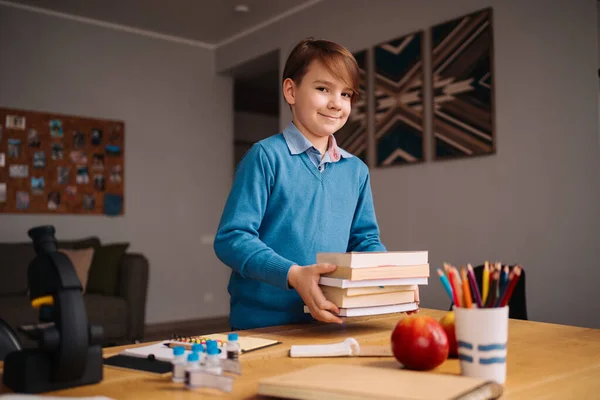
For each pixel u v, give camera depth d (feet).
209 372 2.29
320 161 4.32
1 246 13.43
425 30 12.15
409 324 2.57
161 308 17.24
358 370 2.31
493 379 2.33
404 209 12.51
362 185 4.71
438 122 11.77
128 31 17.03
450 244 11.59
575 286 9.61
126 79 16.96
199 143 18.35
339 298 3.27
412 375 2.21
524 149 10.38
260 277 3.63
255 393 2.23
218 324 17.49
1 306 11.78
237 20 16.40
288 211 4.15
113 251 13.87
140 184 17.06
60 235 15.60
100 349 2.40
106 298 13.02
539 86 10.18
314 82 4.02
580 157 9.58
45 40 15.61
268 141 4.17
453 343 2.82
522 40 10.46
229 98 19.12
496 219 10.81
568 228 9.72
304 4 15.15
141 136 17.17
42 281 2.37
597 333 3.67
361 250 4.62
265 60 17.25
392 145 12.71
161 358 2.75
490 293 2.39
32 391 2.21
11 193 14.92
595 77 9.42
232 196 4.04
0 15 14.94
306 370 2.32
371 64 13.29
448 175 11.66
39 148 15.38
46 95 15.58
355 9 13.78
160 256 17.31
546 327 3.93
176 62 17.97
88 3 15.15
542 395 2.20
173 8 15.47
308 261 4.19
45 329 2.23
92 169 16.20
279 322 4.10
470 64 11.23
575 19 9.70
